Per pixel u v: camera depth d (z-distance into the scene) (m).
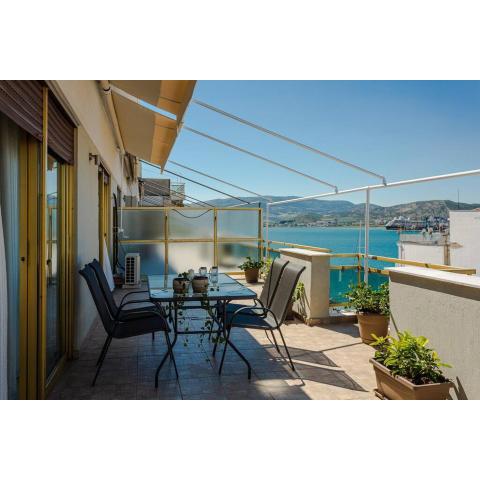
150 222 9.76
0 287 2.05
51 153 3.35
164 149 7.80
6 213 2.60
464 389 2.81
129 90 5.03
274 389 3.37
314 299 5.43
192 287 4.43
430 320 3.15
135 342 4.65
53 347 3.57
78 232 4.15
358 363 4.00
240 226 10.11
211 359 4.08
